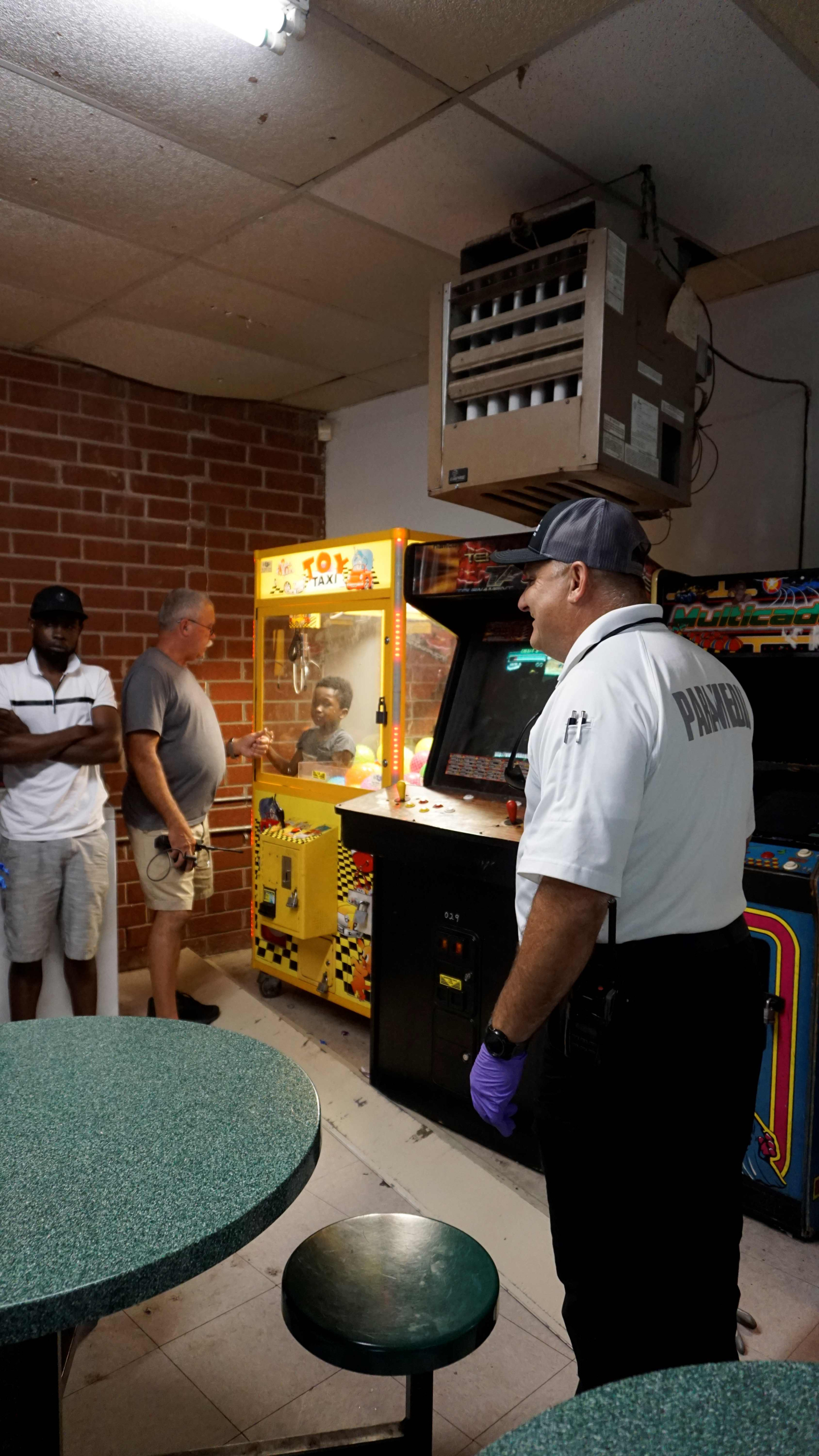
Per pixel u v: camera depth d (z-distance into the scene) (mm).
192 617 3393
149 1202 941
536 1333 1994
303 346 3691
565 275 2328
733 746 1464
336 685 3541
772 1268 2176
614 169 2379
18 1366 1017
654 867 1371
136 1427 1728
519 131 2213
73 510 3926
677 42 1874
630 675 1383
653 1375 731
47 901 3012
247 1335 1980
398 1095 2922
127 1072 1254
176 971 3412
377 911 2939
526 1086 2559
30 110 2166
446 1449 1670
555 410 2342
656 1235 1412
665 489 2559
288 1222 2359
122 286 3156
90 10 1813
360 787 3383
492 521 3881
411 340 3625
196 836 3469
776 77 1979
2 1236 882
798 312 2947
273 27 1764
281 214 2660
